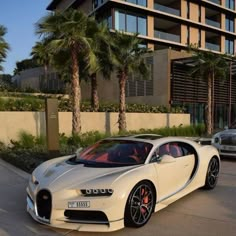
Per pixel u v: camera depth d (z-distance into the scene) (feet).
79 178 15.19
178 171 18.99
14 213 17.43
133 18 116.47
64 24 44.68
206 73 74.02
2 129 46.09
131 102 89.25
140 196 15.52
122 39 57.67
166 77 81.51
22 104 50.55
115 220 14.23
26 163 29.68
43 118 50.70
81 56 50.75
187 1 130.82
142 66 61.11
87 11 125.80
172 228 15.42
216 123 100.01
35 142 43.83
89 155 18.85
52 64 52.42
